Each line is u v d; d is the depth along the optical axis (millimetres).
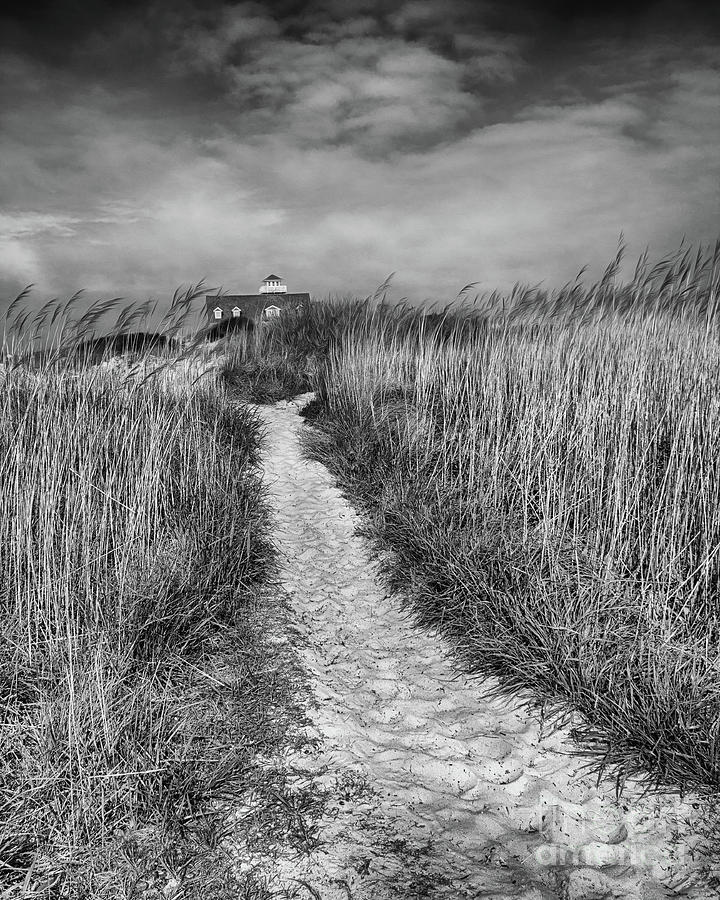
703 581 4465
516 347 8547
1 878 2684
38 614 4188
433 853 3102
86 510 5016
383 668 4863
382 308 12852
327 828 3221
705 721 3539
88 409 5918
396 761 3822
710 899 2777
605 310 6871
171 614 4617
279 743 3875
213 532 5977
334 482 8672
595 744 3820
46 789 3021
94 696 3471
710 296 5758
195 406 8195
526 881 2934
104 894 2699
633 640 4156
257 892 2812
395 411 9312
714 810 3252
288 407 12312
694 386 5609
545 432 6387
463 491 6766
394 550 6492
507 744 3926
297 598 5898
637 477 4965
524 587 4938
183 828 3082
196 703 3906
